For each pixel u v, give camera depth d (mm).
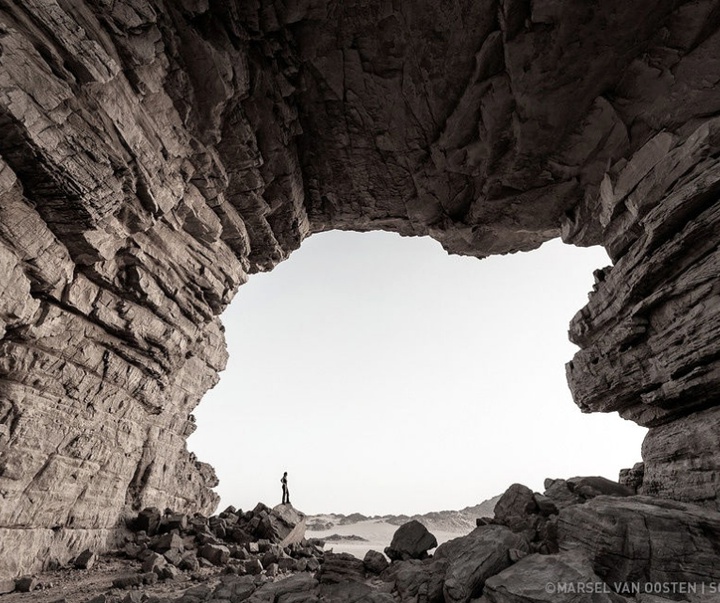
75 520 13039
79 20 8961
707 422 9469
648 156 11836
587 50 10703
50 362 11617
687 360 9750
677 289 10250
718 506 8508
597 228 14805
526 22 10422
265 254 18109
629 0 9703
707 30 10086
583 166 13422
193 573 12531
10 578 10352
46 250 10352
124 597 9422
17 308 9898
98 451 13812
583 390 14266
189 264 15148
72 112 9188
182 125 12000
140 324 14047
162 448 18469
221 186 14242
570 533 8172
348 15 11180
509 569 7137
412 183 15977
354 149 14828
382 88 12859
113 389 14203
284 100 12914
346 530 87375
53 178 9203
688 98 11000
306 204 17328
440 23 11102
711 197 9844
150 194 11742
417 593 7922
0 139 8422
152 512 16562
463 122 13133
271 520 18797
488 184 14805
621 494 11258
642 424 12422
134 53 9930
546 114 12086
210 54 10891
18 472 10805
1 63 7875
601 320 13250
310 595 8258
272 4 10820
